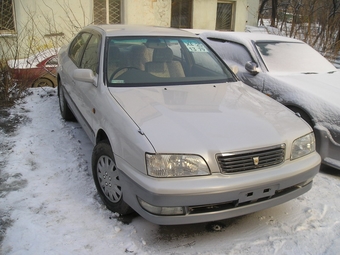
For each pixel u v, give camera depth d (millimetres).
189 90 3754
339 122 4281
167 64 4109
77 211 3320
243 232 3178
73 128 5273
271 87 5109
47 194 3555
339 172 4434
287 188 3121
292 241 3068
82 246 2871
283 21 15000
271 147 2930
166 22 13062
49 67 7547
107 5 11953
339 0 13352
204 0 13750
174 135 2824
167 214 2721
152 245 2949
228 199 2734
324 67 5859
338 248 2986
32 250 2785
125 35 4258
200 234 3131
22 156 4301
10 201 3395
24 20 10492
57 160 4270
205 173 2727
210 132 2906
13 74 6367
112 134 3127
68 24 11211
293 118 3406
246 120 3158
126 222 3223
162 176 2680
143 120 3012
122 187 2961
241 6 14742
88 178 3916
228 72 4438
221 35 6551
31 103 6266
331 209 3570
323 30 11188
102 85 3686
